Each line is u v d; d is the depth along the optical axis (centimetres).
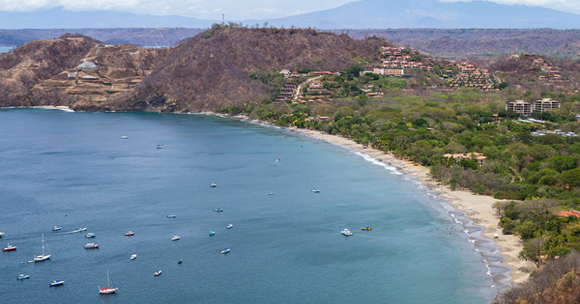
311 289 17250
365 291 17025
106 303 16588
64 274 18312
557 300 14138
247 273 18362
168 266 18900
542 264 17362
